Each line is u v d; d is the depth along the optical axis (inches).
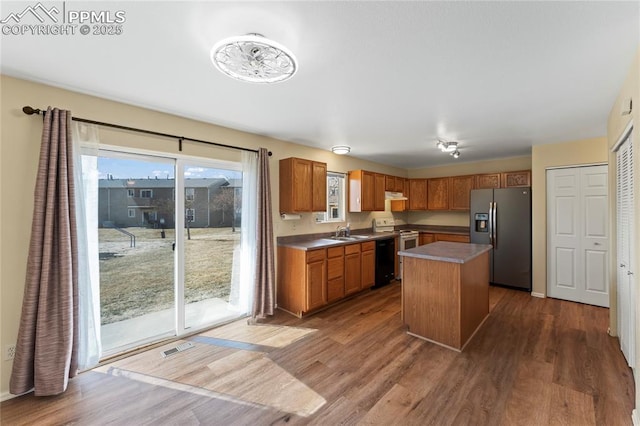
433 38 62.1
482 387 82.4
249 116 115.1
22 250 80.8
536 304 153.0
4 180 78.3
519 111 108.5
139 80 82.3
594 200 149.6
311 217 173.0
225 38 60.2
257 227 135.5
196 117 116.2
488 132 138.6
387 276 196.1
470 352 102.9
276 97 95.7
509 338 113.7
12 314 79.3
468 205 216.4
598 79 81.5
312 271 139.3
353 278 164.4
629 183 90.0
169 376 89.0
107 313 100.9
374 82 84.0
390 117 116.3
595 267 150.0
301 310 137.9
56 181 81.4
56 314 80.0
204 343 111.0
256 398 78.5
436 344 109.2
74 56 69.1
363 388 82.5
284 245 147.9
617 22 56.2
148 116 106.1
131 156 104.7
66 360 80.2
